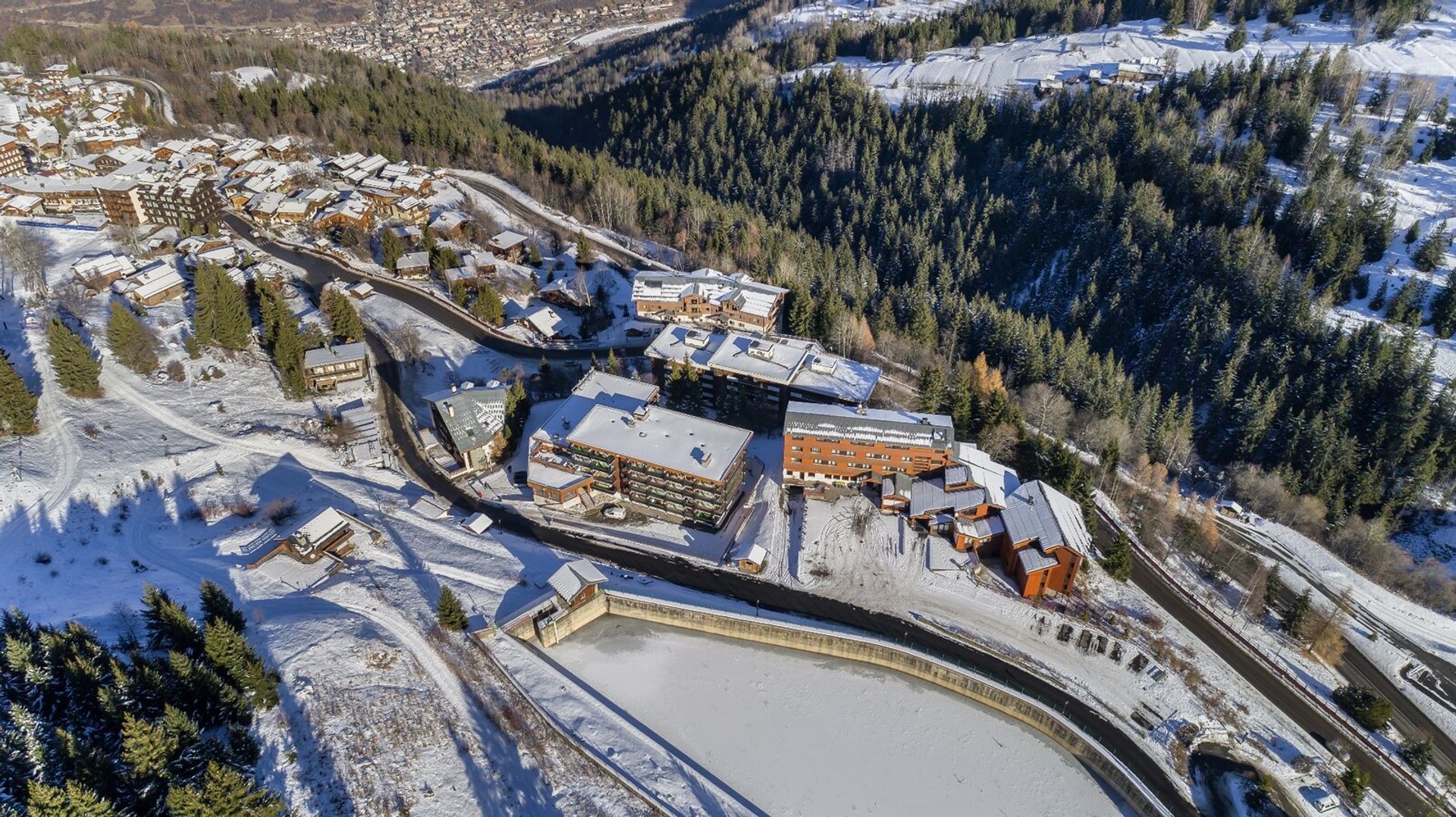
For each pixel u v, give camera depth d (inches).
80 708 3184.1
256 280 6707.7
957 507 4911.4
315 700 3718.0
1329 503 5378.9
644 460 4867.1
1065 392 6279.5
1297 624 4434.1
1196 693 4168.3
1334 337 6097.4
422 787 3538.4
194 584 4229.8
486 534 4906.5
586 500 5221.5
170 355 5915.4
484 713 3909.9
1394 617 4722.0
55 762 2876.5
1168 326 6801.2
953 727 4151.1
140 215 7667.3
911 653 4313.5
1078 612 4559.5
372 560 4594.0
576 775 3750.0
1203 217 7780.5
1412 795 3754.9
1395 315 6294.3
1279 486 5378.9
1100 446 5846.5
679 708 4185.5
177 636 3560.5
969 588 4692.4
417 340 6397.6
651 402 5797.2
